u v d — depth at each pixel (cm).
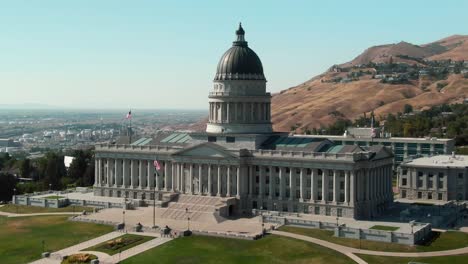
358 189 18700
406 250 14700
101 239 16588
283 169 19775
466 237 15950
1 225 18562
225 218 18988
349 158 18388
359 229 15875
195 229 17450
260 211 19675
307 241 15762
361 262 13788
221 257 14650
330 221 17875
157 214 19412
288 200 19638
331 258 14162
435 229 17012
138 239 16475
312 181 19175
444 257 14050
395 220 18262
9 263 14462
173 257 14688
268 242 15825
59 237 16862
